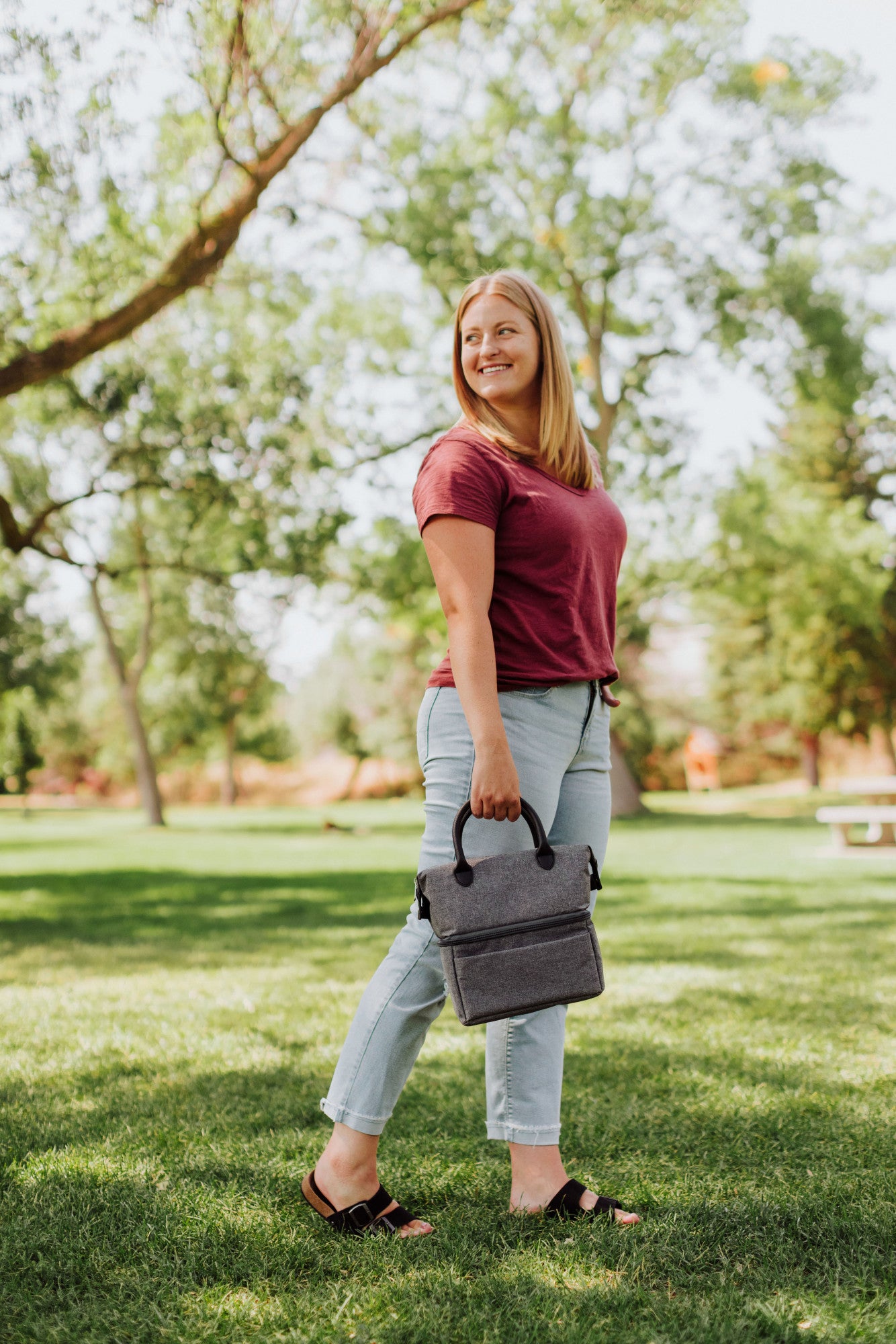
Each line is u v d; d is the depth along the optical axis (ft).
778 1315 4.94
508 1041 6.57
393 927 22.03
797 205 61.26
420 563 58.39
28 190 22.50
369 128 46.80
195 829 85.35
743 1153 7.45
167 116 23.12
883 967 15.52
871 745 129.39
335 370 55.93
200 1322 5.01
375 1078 6.23
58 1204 6.44
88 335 24.12
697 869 35.50
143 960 17.99
